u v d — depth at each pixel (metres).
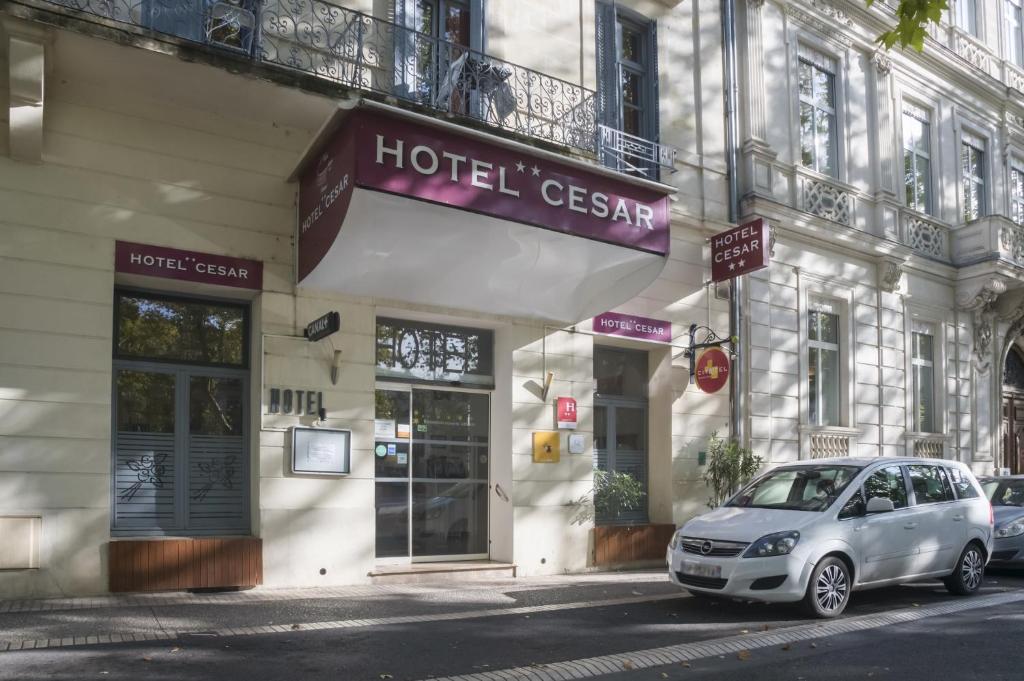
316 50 10.30
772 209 14.98
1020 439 21.61
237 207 10.22
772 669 6.91
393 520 11.53
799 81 16.62
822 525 8.94
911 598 10.22
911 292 18.09
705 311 14.29
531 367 12.33
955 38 20.23
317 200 9.90
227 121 10.24
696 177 14.45
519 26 12.62
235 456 10.34
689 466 13.85
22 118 8.67
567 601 9.72
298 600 9.33
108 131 9.53
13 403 8.77
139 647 7.12
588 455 12.75
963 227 19.09
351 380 10.74
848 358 16.45
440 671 6.62
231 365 10.47
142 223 9.62
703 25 15.03
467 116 10.80
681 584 9.16
